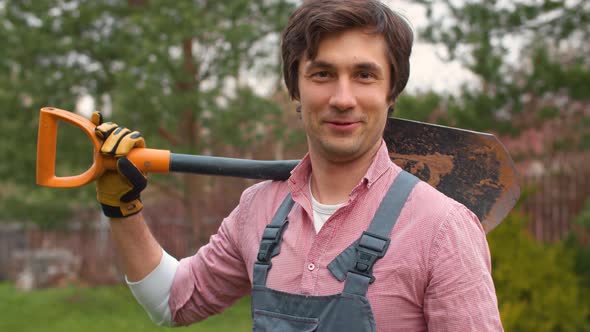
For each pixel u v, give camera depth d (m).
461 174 1.68
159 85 6.18
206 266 1.65
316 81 1.34
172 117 6.54
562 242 5.28
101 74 6.74
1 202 7.88
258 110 6.62
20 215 7.98
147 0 6.72
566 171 6.27
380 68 1.33
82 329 6.06
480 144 1.65
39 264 9.12
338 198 1.41
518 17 4.78
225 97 6.86
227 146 7.19
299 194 1.44
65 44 6.36
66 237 9.02
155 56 6.05
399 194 1.34
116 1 6.76
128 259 1.64
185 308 1.67
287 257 1.38
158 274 1.67
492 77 4.75
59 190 7.07
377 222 1.31
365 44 1.32
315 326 1.28
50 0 6.45
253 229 1.52
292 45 1.40
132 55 6.22
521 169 6.49
